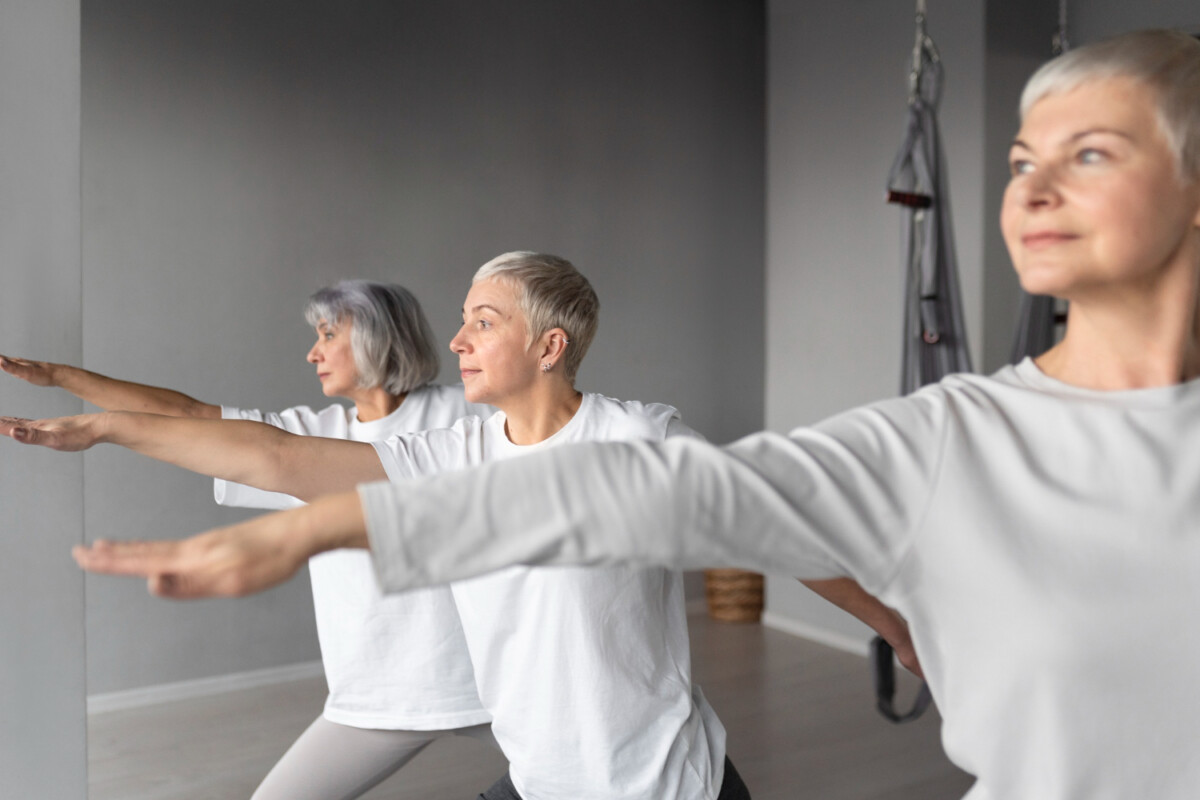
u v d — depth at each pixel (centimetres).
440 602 188
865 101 460
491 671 142
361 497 59
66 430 122
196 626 392
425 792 303
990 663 67
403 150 436
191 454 130
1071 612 64
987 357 410
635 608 136
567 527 60
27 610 148
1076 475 67
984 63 405
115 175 372
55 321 151
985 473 68
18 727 148
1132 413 68
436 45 443
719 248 529
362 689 191
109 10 368
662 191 511
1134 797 65
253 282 400
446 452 150
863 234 463
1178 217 65
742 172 536
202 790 303
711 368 528
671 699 138
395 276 435
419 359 219
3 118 146
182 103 384
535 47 470
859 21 462
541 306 144
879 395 457
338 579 188
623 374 502
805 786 306
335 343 214
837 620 468
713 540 63
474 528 59
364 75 425
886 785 307
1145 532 64
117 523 377
